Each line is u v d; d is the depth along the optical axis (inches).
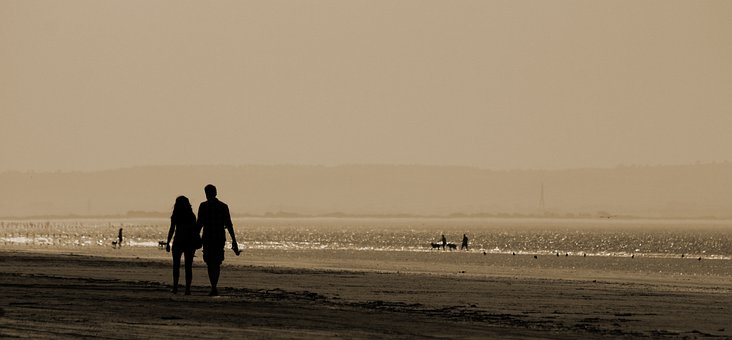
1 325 2340.1
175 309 2859.3
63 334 2190.0
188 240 3422.7
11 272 5182.1
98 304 2965.1
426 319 2910.9
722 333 2795.3
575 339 2485.2
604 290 4751.5
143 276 4965.6
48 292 3469.5
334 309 3117.6
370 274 6033.5
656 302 3951.8
